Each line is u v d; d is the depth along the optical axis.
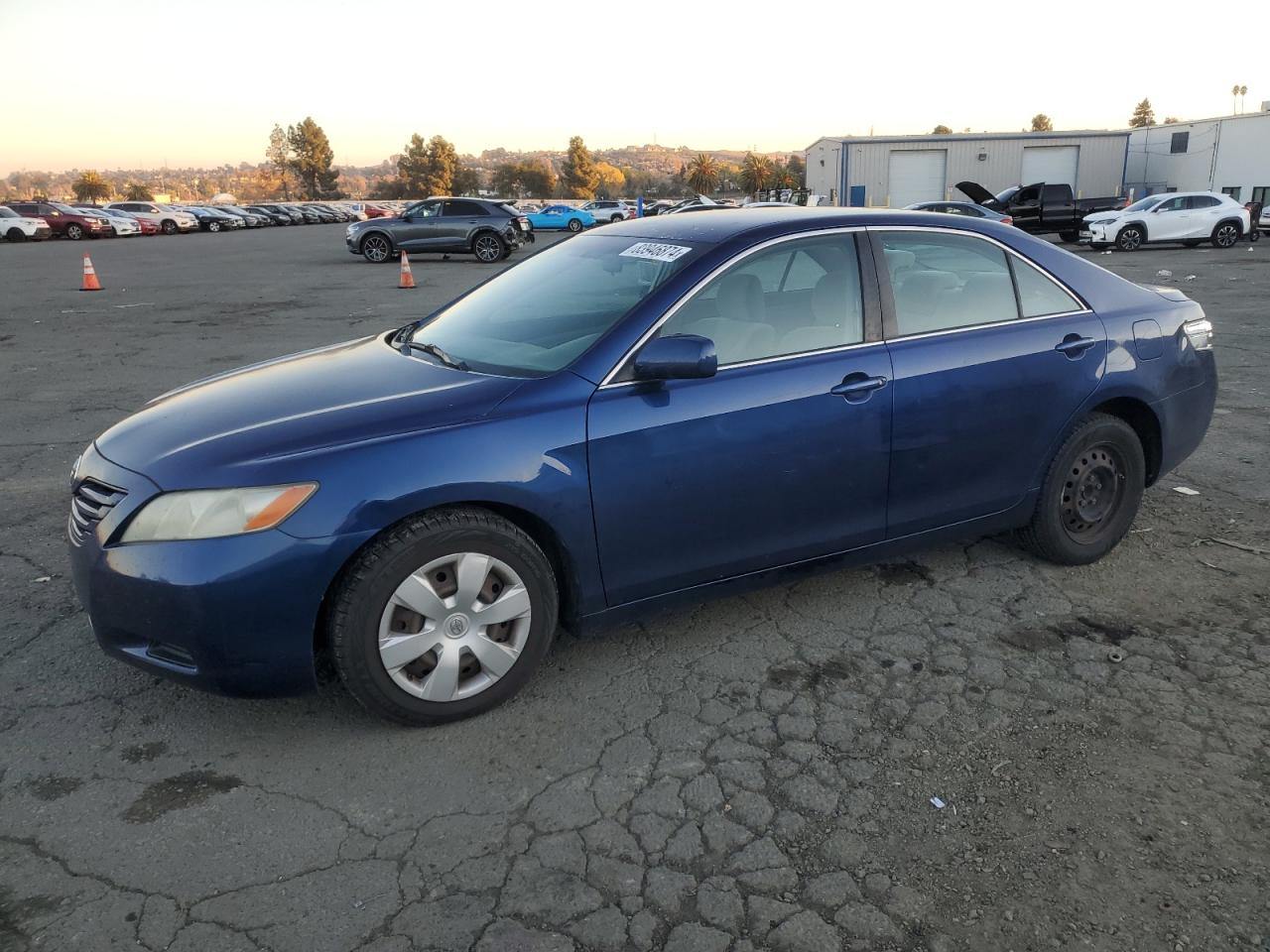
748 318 3.37
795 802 2.67
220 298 15.98
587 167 151.50
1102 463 4.12
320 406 3.06
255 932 2.22
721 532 3.29
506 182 164.50
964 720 3.06
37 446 6.48
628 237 3.88
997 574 4.14
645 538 3.16
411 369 3.40
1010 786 2.73
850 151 47.53
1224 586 4.00
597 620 3.22
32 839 2.53
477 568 2.94
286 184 143.62
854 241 3.60
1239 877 2.38
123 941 2.19
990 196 29.06
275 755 2.90
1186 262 20.89
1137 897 2.31
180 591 2.66
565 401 3.02
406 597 2.84
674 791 2.73
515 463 2.89
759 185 118.19
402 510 2.76
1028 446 3.87
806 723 3.05
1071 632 3.63
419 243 24.78
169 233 47.84
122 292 17.31
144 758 2.89
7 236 39.12
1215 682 3.26
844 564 3.65
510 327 3.55
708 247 3.41
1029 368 3.79
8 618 3.80
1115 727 3.01
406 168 144.50
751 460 3.26
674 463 3.14
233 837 2.54
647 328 3.19
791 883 2.37
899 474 3.59
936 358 3.60
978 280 3.83
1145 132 48.16
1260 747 2.90
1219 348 9.71
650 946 2.18
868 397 3.45
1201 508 4.93
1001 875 2.39
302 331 12.11
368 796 2.71
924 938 2.20
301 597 2.70
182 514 2.71
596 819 2.61
